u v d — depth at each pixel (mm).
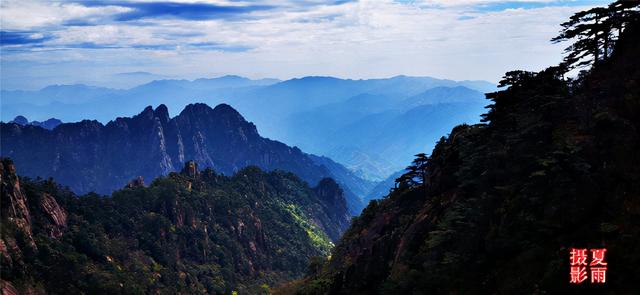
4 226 119125
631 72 48062
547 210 39156
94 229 152500
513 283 37812
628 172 37062
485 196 48375
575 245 35500
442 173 62875
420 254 52844
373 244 67625
